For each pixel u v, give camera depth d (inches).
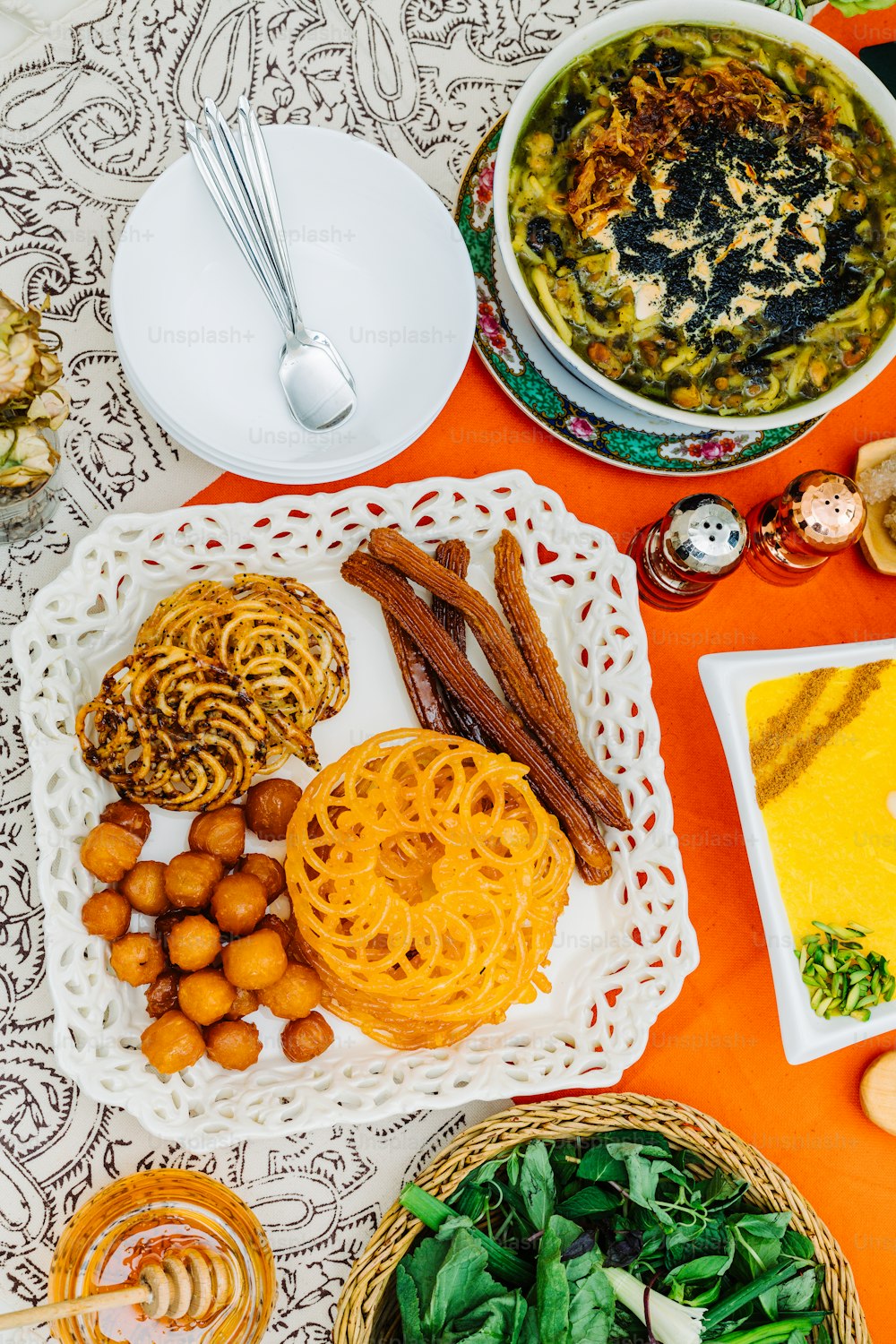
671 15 39.8
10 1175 38.4
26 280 40.9
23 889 39.3
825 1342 41.3
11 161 41.1
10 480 34.6
